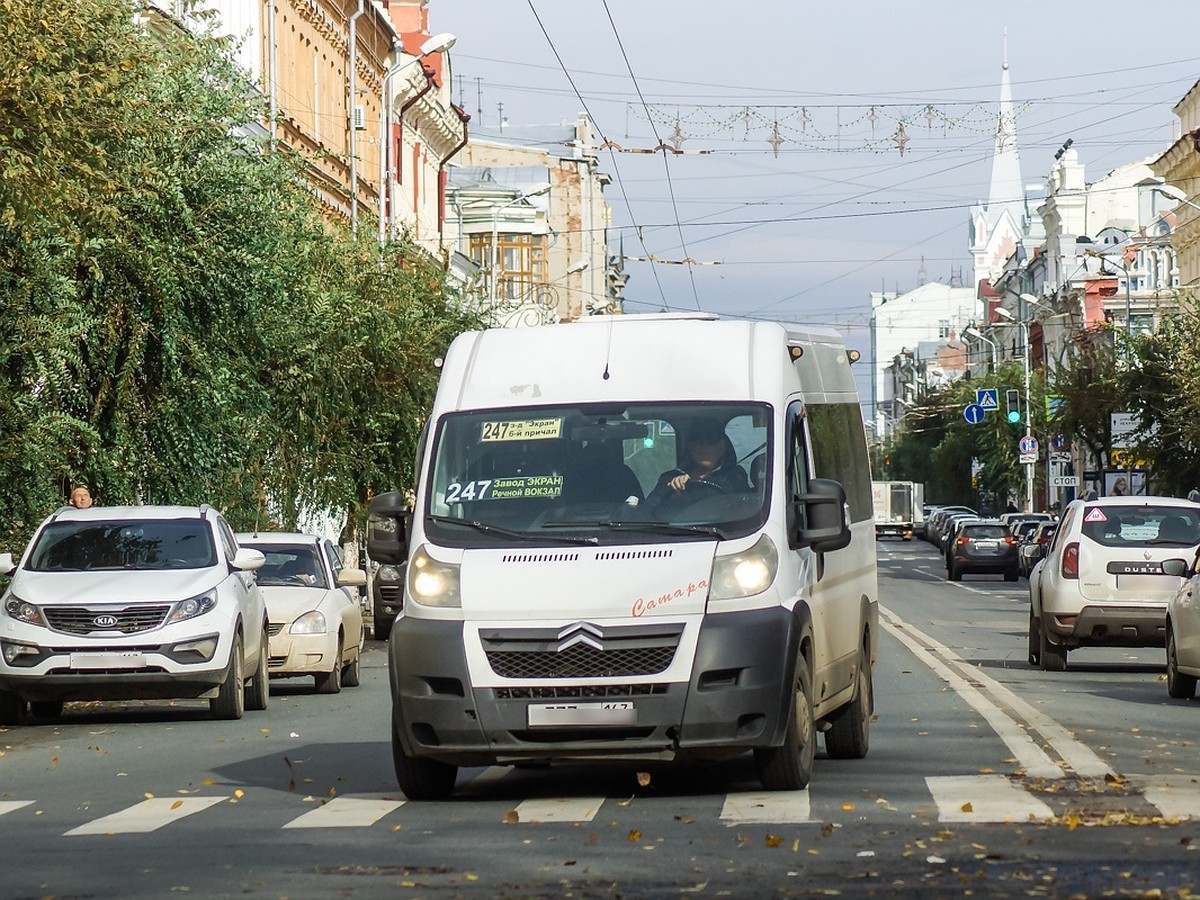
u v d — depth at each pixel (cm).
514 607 1222
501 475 1294
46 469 2334
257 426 2966
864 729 1501
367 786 1374
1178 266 8925
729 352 1343
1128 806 1159
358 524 4044
